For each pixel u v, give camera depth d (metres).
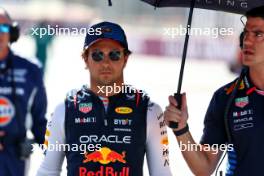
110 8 84.00
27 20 67.31
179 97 8.34
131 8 85.38
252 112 8.35
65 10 77.38
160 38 64.06
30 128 10.19
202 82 40.53
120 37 8.47
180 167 16.55
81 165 8.41
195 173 8.68
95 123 8.43
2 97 9.70
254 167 8.32
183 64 8.45
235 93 8.45
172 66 53.66
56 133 8.58
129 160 8.41
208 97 32.62
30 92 9.87
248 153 8.34
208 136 8.66
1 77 9.74
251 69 8.44
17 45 49.44
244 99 8.41
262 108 8.34
